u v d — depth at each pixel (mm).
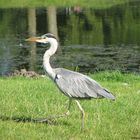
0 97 14570
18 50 33281
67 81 10906
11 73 25828
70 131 11055
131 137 10727
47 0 63688
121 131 11125
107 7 59844
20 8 58844
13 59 30359
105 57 30922
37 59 30406
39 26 46656
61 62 29406
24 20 49250
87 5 61750
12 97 14594
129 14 53156
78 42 37062
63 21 49906
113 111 13109
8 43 36094
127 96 15516
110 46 35062
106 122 11945
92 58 30594
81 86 10844
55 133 10812
